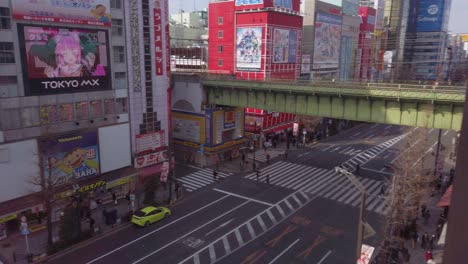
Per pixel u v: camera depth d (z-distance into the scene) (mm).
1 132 30125
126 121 40531
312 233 32281
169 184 41188
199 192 42406
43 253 28109
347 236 31797
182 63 78375
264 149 61625
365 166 53344
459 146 4508
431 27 150000
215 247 29719
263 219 35094
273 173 49500
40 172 30297
